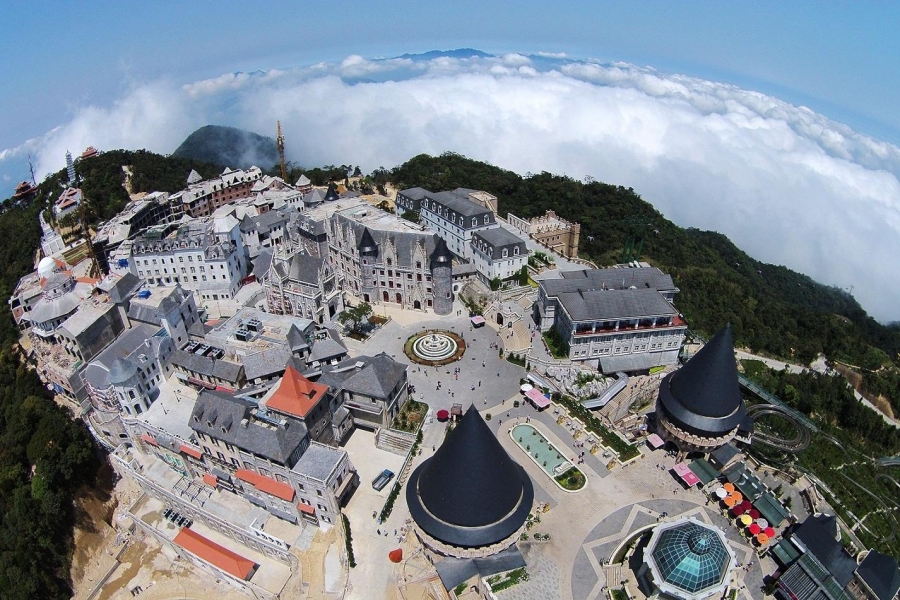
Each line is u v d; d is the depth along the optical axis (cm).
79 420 12581
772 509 9375
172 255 16538
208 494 10856
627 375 13288
